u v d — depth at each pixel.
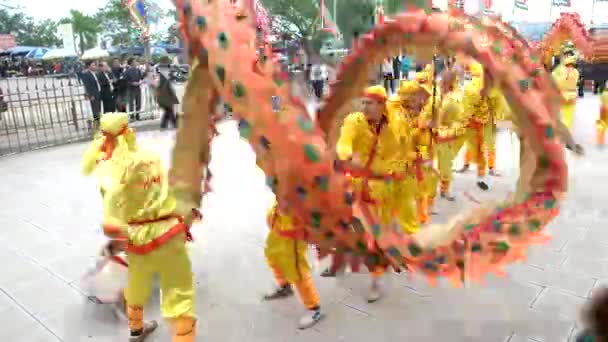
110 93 12.55
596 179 7.34
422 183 5.41
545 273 4.50
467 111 6.70
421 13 2.85
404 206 4.34
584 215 5.90
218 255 5.08
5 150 10.76
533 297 4.10
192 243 5.36
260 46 2.63
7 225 5.99
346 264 2.75
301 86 2.61
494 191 6.93
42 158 9.88
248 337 3.68
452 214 6.04
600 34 17.39
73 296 4.28
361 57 3.25
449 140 6.27
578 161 8.34
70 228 5.85
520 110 2.79
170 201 3.24
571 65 8.54
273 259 3.73
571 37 8.42
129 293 3.44
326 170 2.47
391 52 3.11
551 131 2.74
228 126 12.52
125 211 3.09
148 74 12.30
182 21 2.79
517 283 4.34
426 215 5.62
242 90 2.48
